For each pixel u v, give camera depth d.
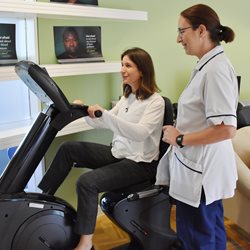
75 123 2.21
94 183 1.76
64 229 1.75
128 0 2.60
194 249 1.71
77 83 2.48
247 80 3.55
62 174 2.00
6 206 1.62
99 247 2.30
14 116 2.33
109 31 2.56
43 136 1.65
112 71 2.38
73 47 2.38
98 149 2.04
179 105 1.66
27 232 1.67
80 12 2.07
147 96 1.93
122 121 1.77
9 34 2.10
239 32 3.36
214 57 1.52
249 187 2.14
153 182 1.96
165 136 1.62
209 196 1.59
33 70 1.44
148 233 1.99
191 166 1.59
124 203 1.88
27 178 1.68
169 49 2.95
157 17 2.82
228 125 1.44
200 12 1.51
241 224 2.35
